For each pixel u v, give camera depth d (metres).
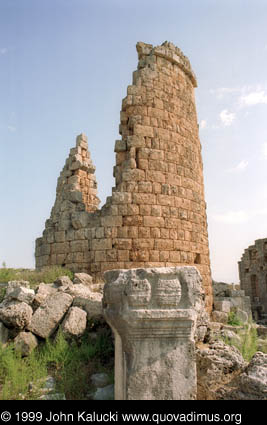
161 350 4.61
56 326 7.18
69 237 11.88
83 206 12.52
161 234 11.62
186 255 12.14
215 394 5.30
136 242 11.27
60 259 11.96
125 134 12.48
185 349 4.64
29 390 5.48
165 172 12.20
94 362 6.51
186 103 13.95
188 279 4.88
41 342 7.02
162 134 12.47
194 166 13.57
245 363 6.09
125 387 4.54
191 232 12.61
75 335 6.99
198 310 4.85
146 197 11.66
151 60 13.11
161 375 4.52
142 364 4.54
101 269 11.11
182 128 13.32
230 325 12.57
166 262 11.50
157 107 12.62
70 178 15.28
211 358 5.94
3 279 10.37
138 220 11.43
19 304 7.09
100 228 11.39
